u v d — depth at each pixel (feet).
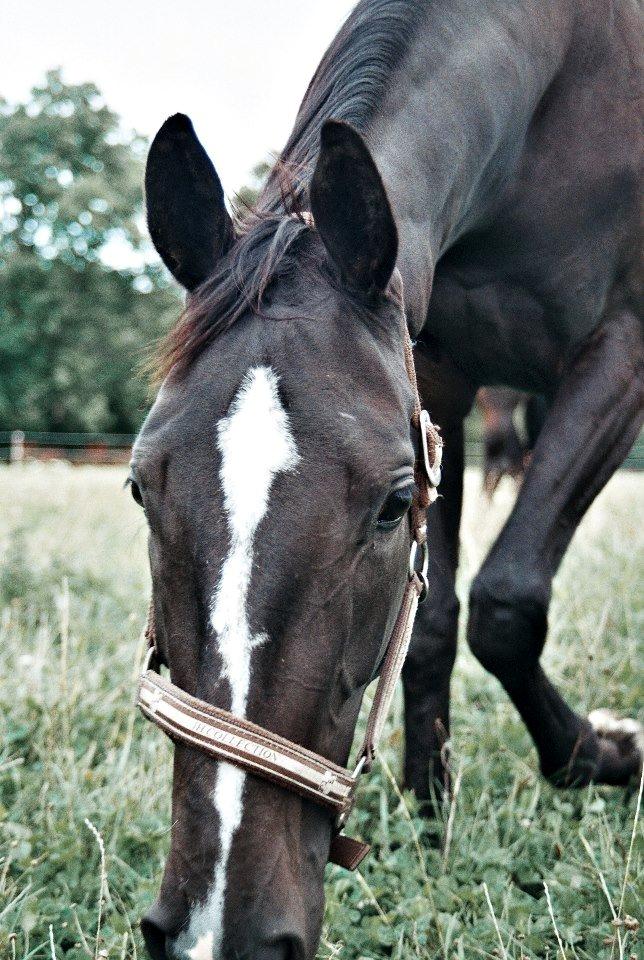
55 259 99.96
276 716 4.45
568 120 8.07
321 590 4.49
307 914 4.58
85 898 7.03
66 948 6.82
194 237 5.28
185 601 4.55
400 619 5.61
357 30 7.00
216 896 4.30
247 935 4.26
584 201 8.13
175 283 5.50
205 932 4.25
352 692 4.94
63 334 97.50
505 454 18.30
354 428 4.62
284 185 5.37
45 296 95.55
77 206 97.50
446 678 8.66
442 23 7.09
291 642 4.44
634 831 7.25
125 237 100.32
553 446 7.95
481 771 9.18
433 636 8.52
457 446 8.87
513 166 7.82
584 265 8.21
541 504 7.76
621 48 8.42
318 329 4.82
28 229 102.94
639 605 13.56
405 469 4.79
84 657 11.03
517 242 8.09
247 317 4.88
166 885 4.42
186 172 5.21
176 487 4.58
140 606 13.78
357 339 4.90
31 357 96.84
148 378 5.20
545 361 8.64
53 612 13.20
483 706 10.98
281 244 5.03
